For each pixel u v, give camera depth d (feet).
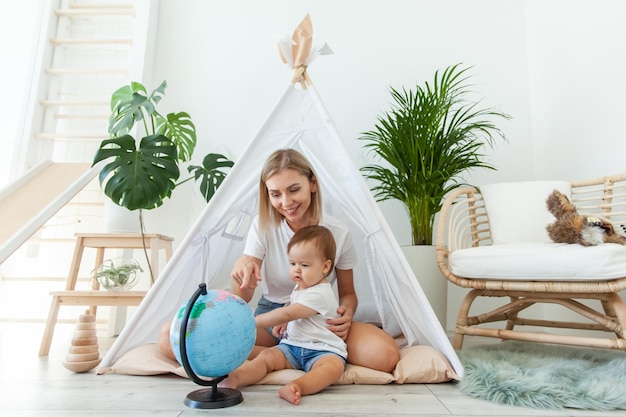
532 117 7.17
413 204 5.76
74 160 7.49
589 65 5.79
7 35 7.97
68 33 7.86
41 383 3.39
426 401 2.97
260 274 4.18
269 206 3.98
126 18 7.89
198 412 2.68
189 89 7.50
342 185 4.14
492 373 3.27
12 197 5.96
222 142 7.30
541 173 6.85
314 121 4.16
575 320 5.70
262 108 7.39
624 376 3.28
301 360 3.48
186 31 7.71
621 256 3.60
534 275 4.00
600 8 5.60
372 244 4.03
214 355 2.66
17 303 7.04
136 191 4.70
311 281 3.59
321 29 7.57
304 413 2.68
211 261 4.42
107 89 7.70
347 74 7.41
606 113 5.47
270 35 7.63
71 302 4.77
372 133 6.27
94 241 5.55
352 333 3.75
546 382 3.08
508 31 7.50
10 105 7.73
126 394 3.08
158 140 5.12
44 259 7.10
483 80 7.34
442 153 5.75
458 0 7.61
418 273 5.40
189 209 7.08
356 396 3.08
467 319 4.61
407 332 4.01
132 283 5.27
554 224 4.23
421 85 7.36
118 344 3.79
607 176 4.94
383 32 7.54
